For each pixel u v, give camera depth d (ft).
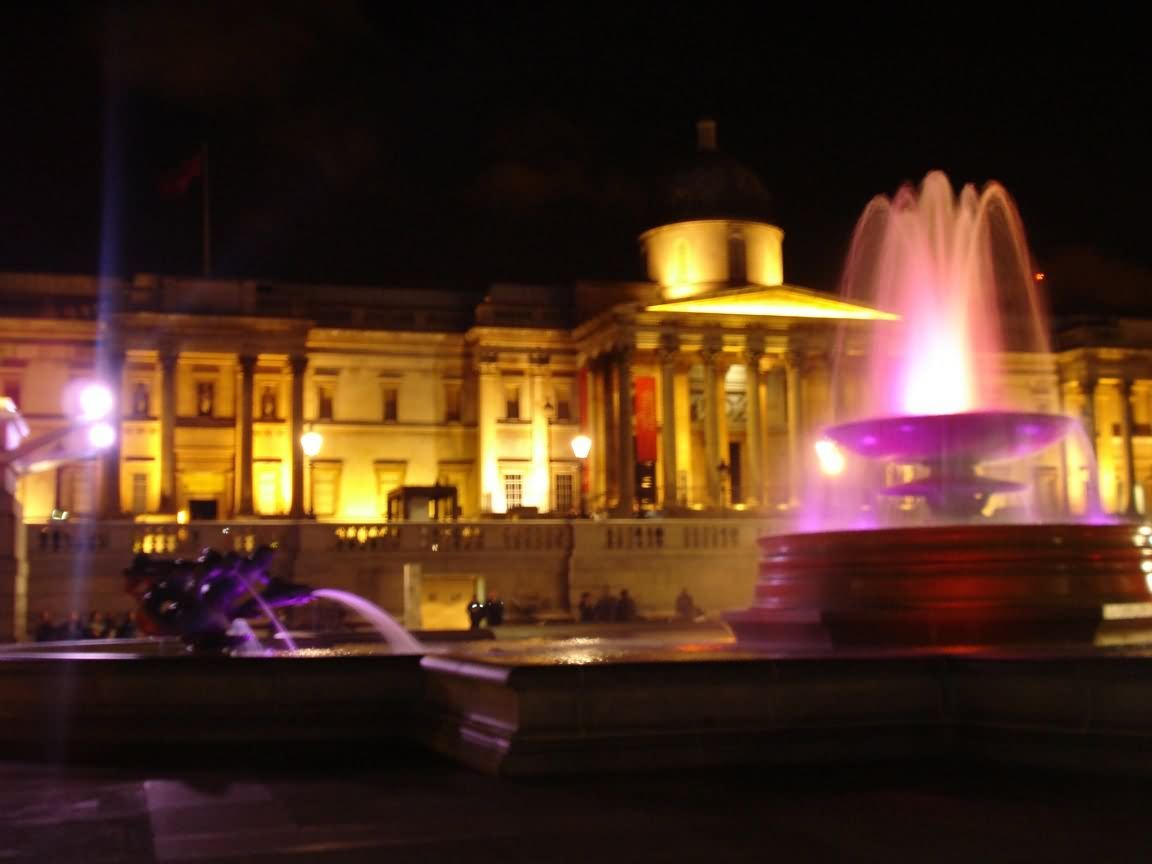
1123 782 42.80
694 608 170.91
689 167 282.56
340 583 172.45
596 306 265.13
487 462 256.73
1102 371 291.79
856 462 240.73
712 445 246.27
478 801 41.19
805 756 46.52
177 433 243.40
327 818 39.68
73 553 159.94
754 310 251.60
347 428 257.75
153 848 36.14
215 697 55.83
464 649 72.79
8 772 50.14
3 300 240.73
